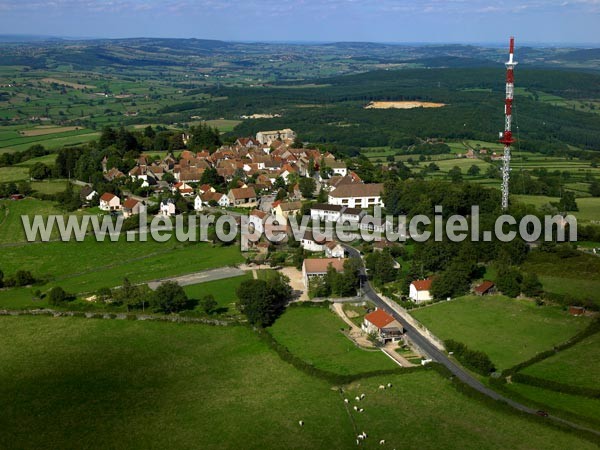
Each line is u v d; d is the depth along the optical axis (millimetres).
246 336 165500
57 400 134875
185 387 139500
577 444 114062
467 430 120062
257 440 119125
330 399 132875
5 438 121750
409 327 167500
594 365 139250
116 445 118812
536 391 131500
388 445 116312
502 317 168375
